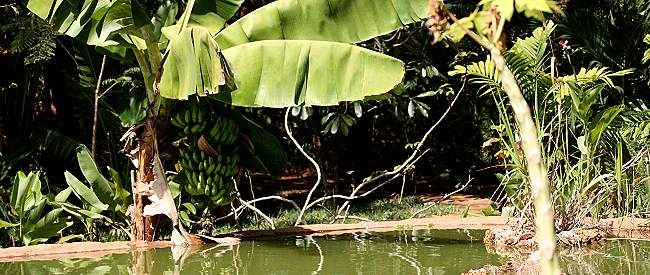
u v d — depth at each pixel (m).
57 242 5.35
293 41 4.30
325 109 8.52
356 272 3.31
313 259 3.74
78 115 6.51
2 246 5.09
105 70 6.09
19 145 6.61
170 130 4.97
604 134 5.32
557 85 4.75
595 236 4.23
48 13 4.48
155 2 5.92
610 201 5.07
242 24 4.49
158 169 4.52
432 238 4.59
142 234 4.61
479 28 1.49
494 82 4.52
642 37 7.74
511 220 4.57
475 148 10.56
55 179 6.62
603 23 7.79
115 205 5.00
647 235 4.51
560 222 4.34
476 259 3.68
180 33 3.98
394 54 8.06
